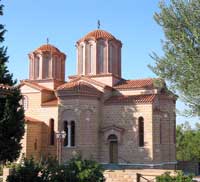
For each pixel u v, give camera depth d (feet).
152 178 81.46
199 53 85.20
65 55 193.57
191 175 72.49
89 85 158.40
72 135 151.23
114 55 171.63
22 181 67.77
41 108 167.12
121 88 163.32
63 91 153.07
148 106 150.61
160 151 153.28
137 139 150.51
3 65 95.50
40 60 183.73
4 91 74.54
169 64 88.84
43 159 70.85
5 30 98.89
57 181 66.28
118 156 152.25
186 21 86.43
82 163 68.80
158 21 91.25
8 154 91.81
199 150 213.87
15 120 93.45
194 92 84.28
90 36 169.68
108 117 157.17
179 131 233.96
